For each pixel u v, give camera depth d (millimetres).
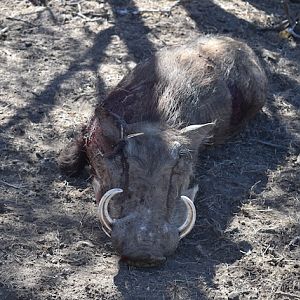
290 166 11930
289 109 13516
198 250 9844
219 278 9398
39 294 8930
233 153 12172
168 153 9727
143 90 11281
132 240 9023
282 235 10273
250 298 9133
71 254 9609
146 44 14984
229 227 10367
